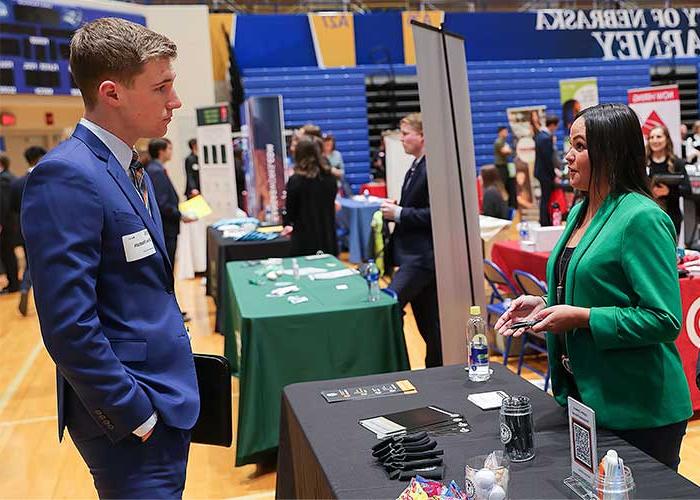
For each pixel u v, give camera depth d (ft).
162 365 5.19
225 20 41.60
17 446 12.53
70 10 31.01
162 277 5.32
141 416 4.90
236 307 12.66
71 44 5.15
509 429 5.40
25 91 29.58
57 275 4.65
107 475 5.18
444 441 5.81
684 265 12.39
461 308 10.45
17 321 22.81
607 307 5.67
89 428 5.16
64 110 35.40
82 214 4.77
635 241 5.58
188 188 30.81
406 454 5.37
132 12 34.35
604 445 5.52
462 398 6.82
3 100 29.17
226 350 15.72
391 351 11.10
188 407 5.25
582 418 4.94
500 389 7.04
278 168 25.34
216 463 11.45
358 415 6.53
